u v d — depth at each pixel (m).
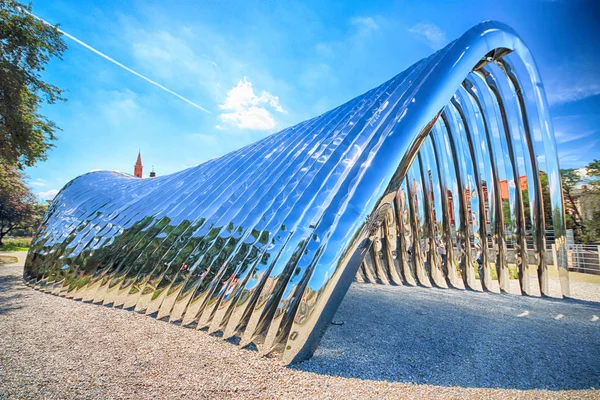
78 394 4.12
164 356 5.50
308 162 9.02
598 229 32.31
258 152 12.64
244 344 6.03
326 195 6.96
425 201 15.29
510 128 12.91
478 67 10.26
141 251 9.88
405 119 6.54
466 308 9.75
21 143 17.61
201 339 6.45
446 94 6.85
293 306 5.75
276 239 7.12
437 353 5.85
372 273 16.23
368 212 5.93
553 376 4.93
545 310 9.65
